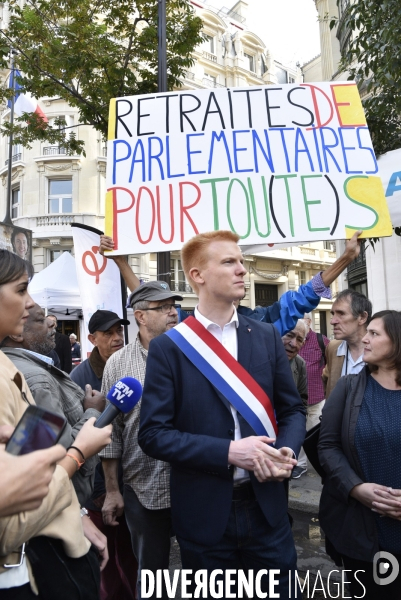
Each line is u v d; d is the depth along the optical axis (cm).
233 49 2381
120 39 723
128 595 249
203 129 267
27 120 771
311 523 381
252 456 143
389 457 177
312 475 492
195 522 157
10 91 733
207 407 161
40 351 190
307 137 260
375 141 530
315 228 245
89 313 413
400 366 185
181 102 273
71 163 1812
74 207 1809
